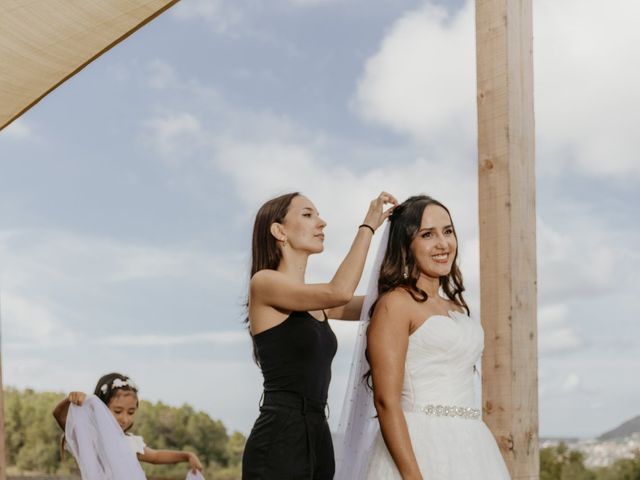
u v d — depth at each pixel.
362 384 3.29
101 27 2.72
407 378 3.07
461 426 3.05
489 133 3.80
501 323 3.68
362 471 3.16
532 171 3.85
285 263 3.30
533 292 3.78
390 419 2.94
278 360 3.07
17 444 17.48
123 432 4.35
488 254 3.76
